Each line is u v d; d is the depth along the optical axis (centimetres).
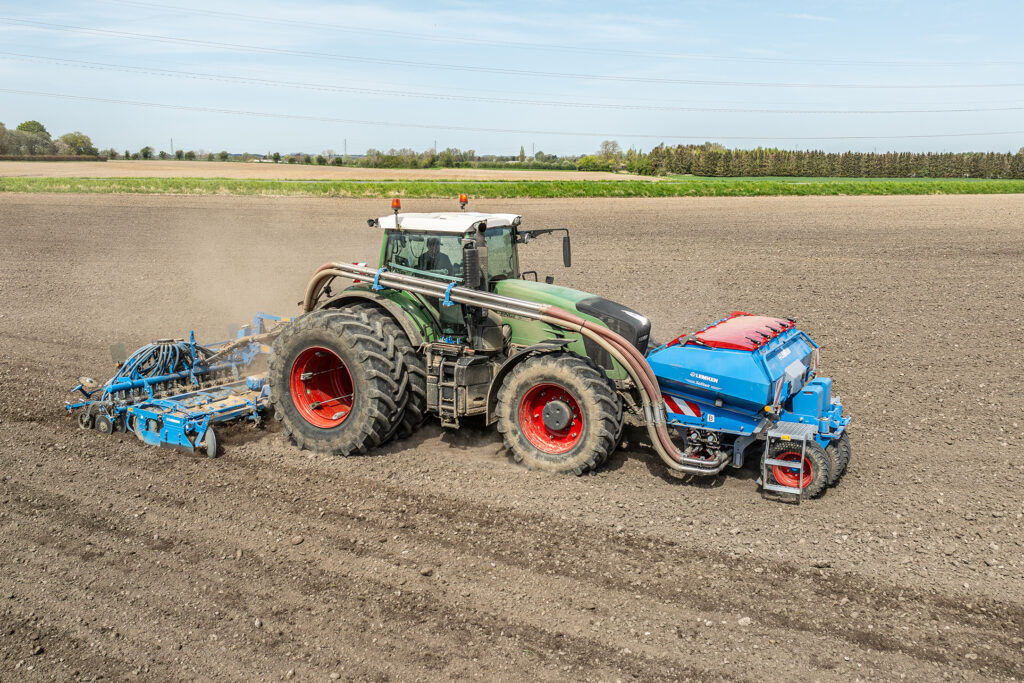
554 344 681
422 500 631
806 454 631
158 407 764
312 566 533
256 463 712
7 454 729
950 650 444
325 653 443
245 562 538
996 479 671
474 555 546
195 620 475
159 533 579
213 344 888
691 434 678
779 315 1348
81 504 625
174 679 424
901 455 730
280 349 744
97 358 1070
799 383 686
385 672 427
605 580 514
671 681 417
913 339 1173
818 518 598
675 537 568
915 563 532
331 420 743
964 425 810
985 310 1370
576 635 458
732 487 660
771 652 441
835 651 443
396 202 756
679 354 667
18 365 1030
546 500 629
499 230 788
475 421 827
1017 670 427
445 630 464
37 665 436
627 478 677
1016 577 515
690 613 478
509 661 436
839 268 1844
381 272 752
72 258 1969
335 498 636
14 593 504
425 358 748
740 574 520
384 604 489
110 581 517
